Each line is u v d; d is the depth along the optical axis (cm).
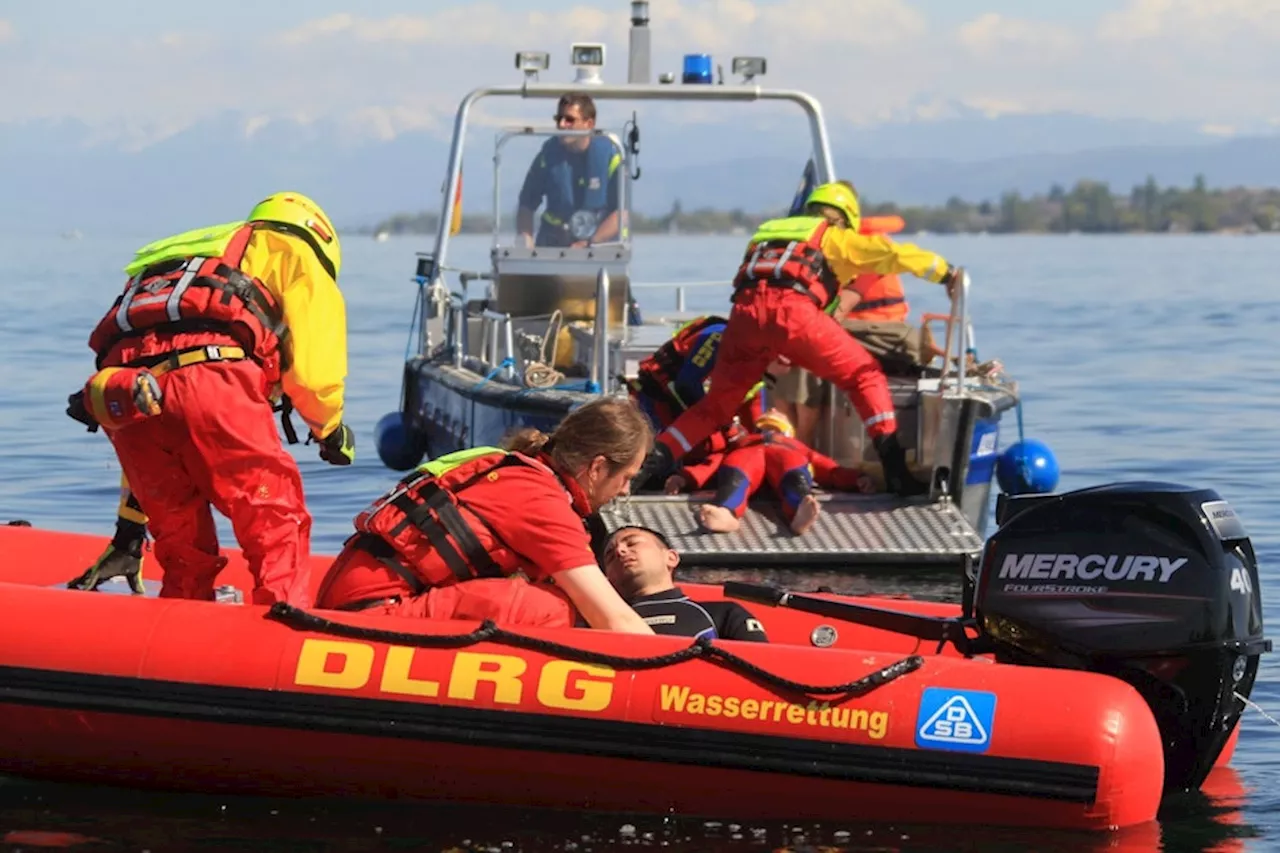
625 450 791
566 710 754
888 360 1589
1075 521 776
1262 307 5206
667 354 1491
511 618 783
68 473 1847
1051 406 2609
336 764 770
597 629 780
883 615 874
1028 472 1623
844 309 1622
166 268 848
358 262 10581
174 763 782
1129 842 725
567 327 1817
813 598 907
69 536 1052
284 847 719
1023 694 737
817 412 1552
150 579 1044
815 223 1436
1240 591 759
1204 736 765
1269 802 784
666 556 873
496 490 784
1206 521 756
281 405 886
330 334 858
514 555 792
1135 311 5053
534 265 1892
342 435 897
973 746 731
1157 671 757
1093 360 3419
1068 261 10931
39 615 797
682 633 834
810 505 1376
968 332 1617
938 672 750
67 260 9988
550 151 1898
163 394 823
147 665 777
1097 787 719
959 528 1406
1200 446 2127
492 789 767
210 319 834
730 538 1376
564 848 720
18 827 744
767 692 748
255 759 774
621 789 757
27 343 3491
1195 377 3044
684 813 758
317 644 772
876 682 744
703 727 748
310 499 1739
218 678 771
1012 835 732
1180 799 788
